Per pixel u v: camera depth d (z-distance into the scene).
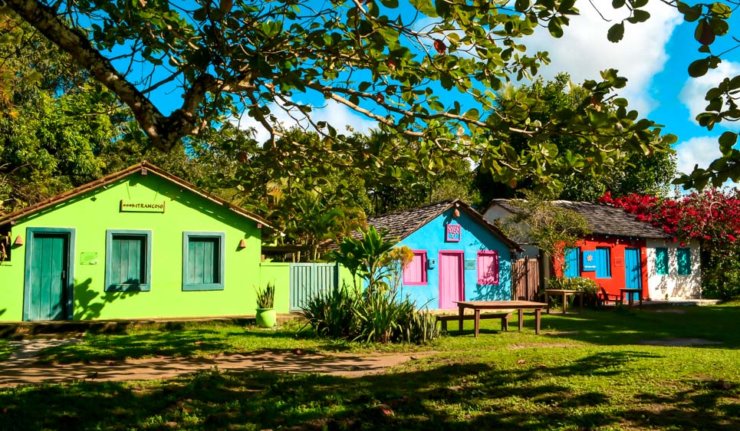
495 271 24.95
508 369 9.04
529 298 25.75
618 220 30.78
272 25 6.61
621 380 8.07
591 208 31.89
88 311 16.91
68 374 9.27
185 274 18.16
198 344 12.82
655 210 32.31
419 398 7.27
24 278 16.36
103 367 10.05
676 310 24.47
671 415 6.49
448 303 23.78
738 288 30.19
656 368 8.86
